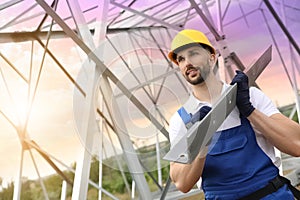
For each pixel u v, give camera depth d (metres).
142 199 2.09
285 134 1.76
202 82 1.23
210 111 1.24
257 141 1.91
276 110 1.93
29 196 3.55
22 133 3.16
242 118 1.87
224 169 1.85
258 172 1.82
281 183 1.83
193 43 1.18
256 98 1.94
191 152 1.16
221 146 1.87
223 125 1.87
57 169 3.57
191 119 1.27
